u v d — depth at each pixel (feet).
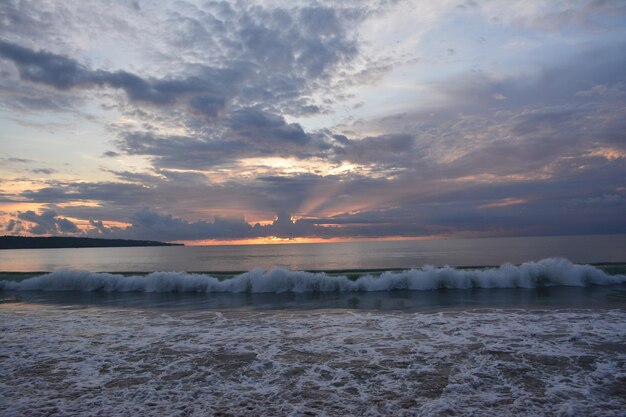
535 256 108.47
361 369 19.15
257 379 18.06
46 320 32.04
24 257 211.20
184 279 49.83
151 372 19.17
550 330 25.72
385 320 30.25
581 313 30.94
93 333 27.32
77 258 189.16
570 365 19.07
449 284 47.26
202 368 19.69
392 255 139.85
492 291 43.78
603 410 14.25
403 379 17.69
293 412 14.51
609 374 17.80
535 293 41.57
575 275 46.93
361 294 44.47
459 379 17.52
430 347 22.58
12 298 45.29
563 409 14.34
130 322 30.99
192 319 31.94
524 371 18.37
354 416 14.12
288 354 21.81
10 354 22.41
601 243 183.73
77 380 18.20
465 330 26.30
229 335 26.37
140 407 15.14
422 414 14.17
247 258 144.25
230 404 15.33
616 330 25.46
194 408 14.99
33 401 15.81
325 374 18.57
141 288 50.55
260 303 39.63
